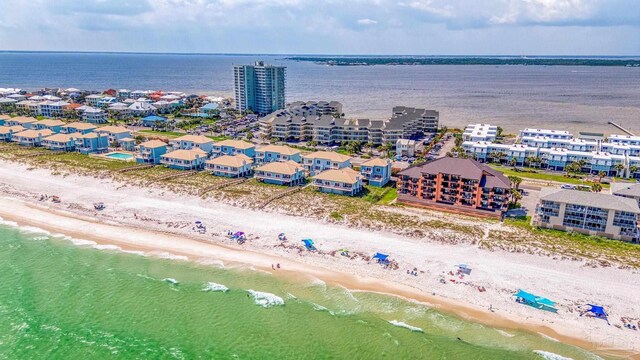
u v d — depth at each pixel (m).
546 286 81.31
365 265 89.62
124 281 86.88
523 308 76.06
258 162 160.62
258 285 84.81
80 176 145.50
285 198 125.94
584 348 67.31
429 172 121.06
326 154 150.25
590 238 100.50
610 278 83.50
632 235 99.19
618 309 74.94
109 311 78.69
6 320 76.25
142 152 163.62
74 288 84.75
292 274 87.56
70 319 76.81
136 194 129.25
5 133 195.88
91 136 180.38
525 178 154.12
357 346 69.94
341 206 119.69
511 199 126.50
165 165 159.50
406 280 84.62
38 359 67.94
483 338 70.25
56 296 82.62
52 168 154.50
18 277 88.12
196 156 156.88
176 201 123.69
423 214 114.94
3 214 116.31
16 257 95.25
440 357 67.25
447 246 96.25
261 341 71.50
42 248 99.12
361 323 74.50
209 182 140.00
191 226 107.69
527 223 109.75
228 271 89.19
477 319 74.25
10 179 143.50
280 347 70.19
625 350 66.56
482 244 96.56
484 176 118.75
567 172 159.62
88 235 104.88
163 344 71.19
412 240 99.25
